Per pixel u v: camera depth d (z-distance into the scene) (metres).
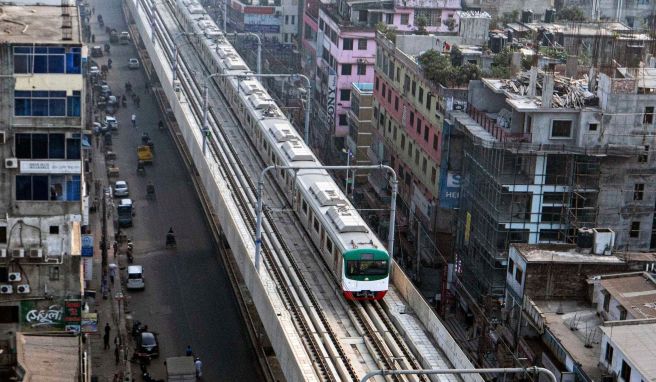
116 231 114.44
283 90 158.75
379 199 121.69
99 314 94.56
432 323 76.81
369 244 84.44
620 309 74.25
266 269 89.44
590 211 91.50
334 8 148.50
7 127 71.06
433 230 103.38
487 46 112.31
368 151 131.25
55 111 71.38
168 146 145.88
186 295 100.12
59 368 68.88
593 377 68.19
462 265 97.31
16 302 73.69
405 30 133.12
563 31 116.12
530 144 89.19
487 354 82.56
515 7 136.25
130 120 156.38
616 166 90.81
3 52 69.94
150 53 165.00
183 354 88.38
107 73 179.25
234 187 109.69
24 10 83.88
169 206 123.88
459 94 100.56
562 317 77.12
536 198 90.44
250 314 94.56
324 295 85.62
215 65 150.75
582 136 89.94
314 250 94.88
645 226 92.62
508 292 83.75
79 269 73.94
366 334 78.19
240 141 127.38
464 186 98.31
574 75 101.19
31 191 72.38
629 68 95.94
